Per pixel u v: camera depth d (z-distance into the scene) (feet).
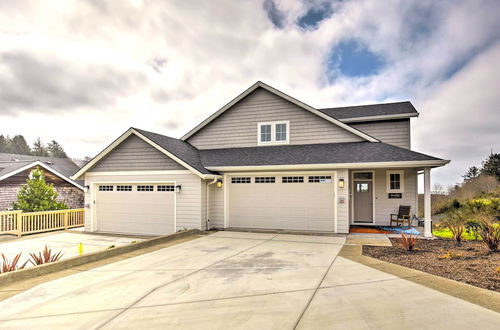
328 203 37.14
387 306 13.74
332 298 14.93
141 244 28.17
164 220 39.58
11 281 17.85
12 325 12.39
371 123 45.80
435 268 19.97
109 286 17.28
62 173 69.77
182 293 16.02
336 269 20.39
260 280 18.16
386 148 37.27
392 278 18.06
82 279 18.67
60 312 13.69
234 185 40.88
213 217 40.93
